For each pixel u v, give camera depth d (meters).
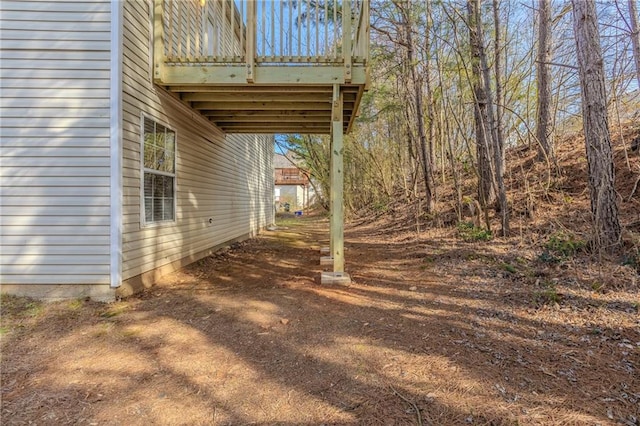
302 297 4.05
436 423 1.83
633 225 4.55
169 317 3.46
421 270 5.09
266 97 5.36
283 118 6.71
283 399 2.09
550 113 8.30
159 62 4.57
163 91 5.00
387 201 14.69
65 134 3.88
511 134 10.42
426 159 9.34
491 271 4.49
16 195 3.85
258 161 12.30
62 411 1.98
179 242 5.71
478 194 7.70
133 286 4.29
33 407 2.01
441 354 2.55
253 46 4.47
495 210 7.26
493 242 5.80
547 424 1.78
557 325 2.88
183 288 4.59
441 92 8.65
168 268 5.33
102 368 2.47
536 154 8.70
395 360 2.50
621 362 2.29
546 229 5.54
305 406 2.02
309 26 4.50
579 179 6.76
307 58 4.50
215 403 2.06
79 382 2.28
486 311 3.30
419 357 2.53
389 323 3.19
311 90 4.87
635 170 5.83
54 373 2.40
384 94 9.67
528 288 3.73
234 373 2.39
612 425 1.75
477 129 7.71
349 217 16.91
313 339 2.90
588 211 5.55
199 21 6.38
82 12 3.88
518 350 2.54
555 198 6.54
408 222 9.90
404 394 2.09
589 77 4.37
